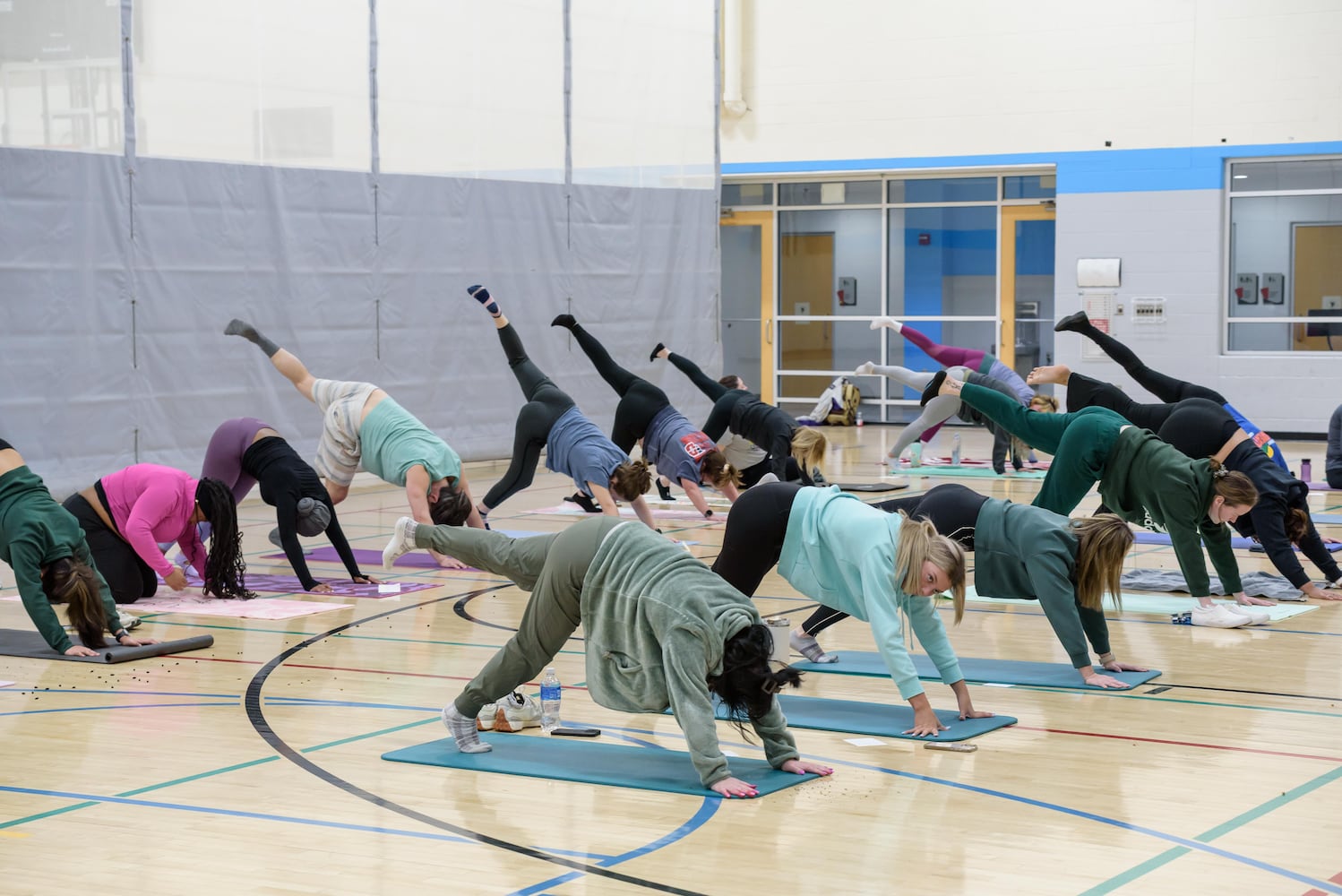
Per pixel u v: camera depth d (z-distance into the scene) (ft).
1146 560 31.12
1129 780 15.20
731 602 14.78
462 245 46.73
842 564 17.48
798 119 62.34
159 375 38.50
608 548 14.97
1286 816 13.94
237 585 26.48
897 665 16.83
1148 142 56.39
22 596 21.16
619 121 51.96
